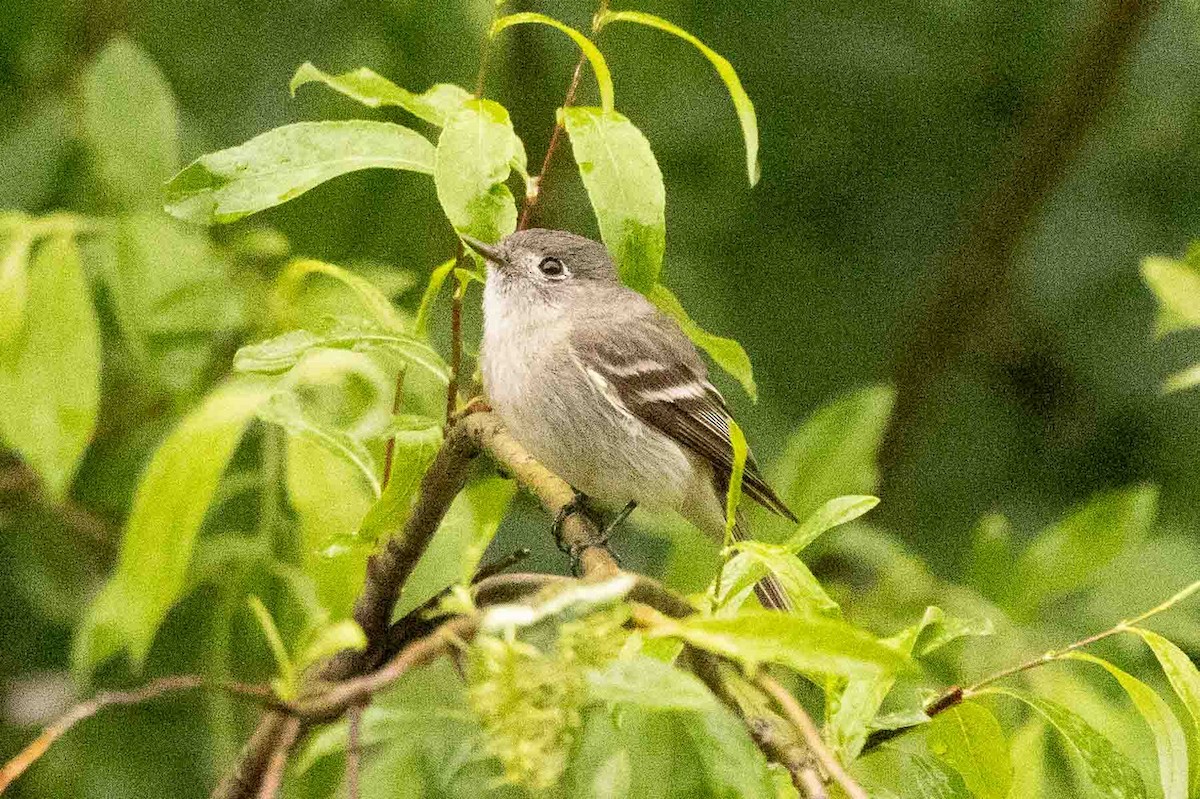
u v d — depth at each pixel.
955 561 12.98
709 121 12.32
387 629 7.30
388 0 10.24
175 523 6.72
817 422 9.62
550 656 5.02
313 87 10.61
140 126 9.19
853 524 10.70
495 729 4.75
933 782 6.57
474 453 7.13
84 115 9.54
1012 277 13.44
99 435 10.82
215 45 10.93
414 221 10.50
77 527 11.25
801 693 9.05
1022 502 13.21
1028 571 9.55
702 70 12.04
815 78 12.71
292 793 7.85
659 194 6.11
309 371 7.95
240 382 8.03
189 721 10.57
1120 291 13.14
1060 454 13.32
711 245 12.48
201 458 6.72
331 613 7.56
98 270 9.64
